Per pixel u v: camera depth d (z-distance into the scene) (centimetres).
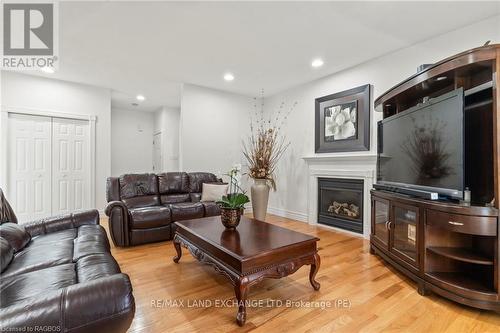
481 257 190
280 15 250
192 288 217
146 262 274
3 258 153
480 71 208
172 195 418
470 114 220
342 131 396
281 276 189
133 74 419
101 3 232
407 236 238
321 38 296
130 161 712
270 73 413
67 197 459
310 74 416
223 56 347
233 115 526
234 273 177
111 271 151
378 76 350
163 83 467
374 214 301
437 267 210
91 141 478
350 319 175
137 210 334
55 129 449
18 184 419
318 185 441
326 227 423
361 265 266
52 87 441
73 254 179
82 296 94
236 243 198
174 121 678
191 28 275
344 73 396
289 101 499
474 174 216
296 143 483
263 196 449
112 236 321
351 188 388
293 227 425
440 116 212
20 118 419
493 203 179
